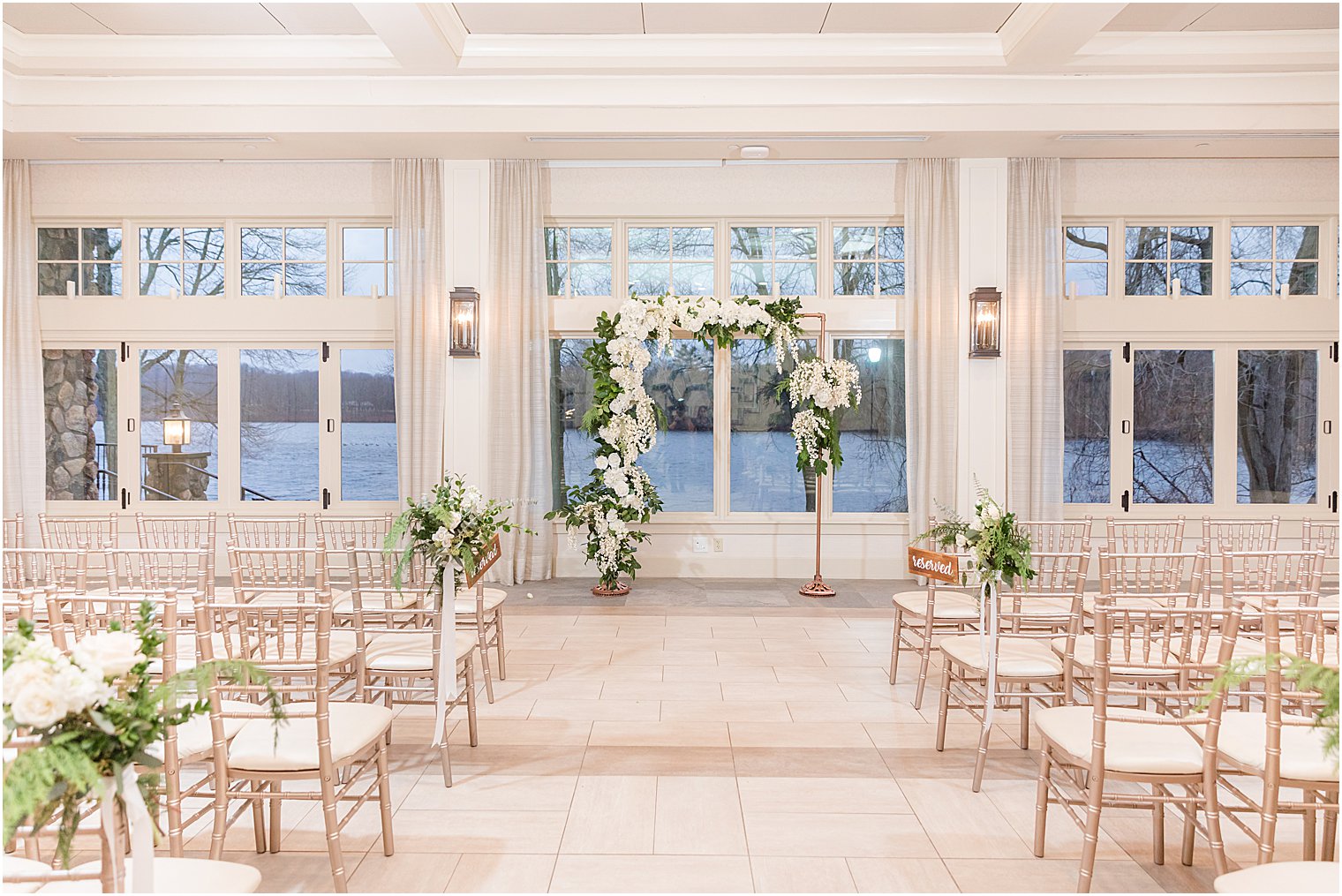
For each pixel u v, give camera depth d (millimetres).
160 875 1920
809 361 6680
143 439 7258
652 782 3402
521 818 3104
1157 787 2814
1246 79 6043
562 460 7328
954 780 3434
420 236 6879
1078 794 3273
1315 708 2717
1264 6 5258
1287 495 7184
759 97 6148
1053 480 6812
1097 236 7176
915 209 6852
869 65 5875
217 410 7281
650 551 7289
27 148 6605
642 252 7273
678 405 7340
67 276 7242
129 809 1686
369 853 2863
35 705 1475
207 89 6137
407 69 5926
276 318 7223
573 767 3541
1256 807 2518
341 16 5461
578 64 5895
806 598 6547
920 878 2715
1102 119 6137
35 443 6969
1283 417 7156
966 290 6867
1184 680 2717
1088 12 4996
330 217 7152
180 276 7277
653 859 2822
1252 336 7105
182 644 3684
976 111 6168
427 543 3484
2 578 2877
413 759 3625
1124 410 7176
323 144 6500
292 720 2787
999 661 3443
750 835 2979
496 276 6914
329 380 7273
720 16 5473
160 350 7258
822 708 4230
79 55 5832
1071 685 3209
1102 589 2629
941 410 6891
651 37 5801
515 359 6910
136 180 7086
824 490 7305
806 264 7266
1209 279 7160
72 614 2812
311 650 3334
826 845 2916
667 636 5484
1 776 1457
